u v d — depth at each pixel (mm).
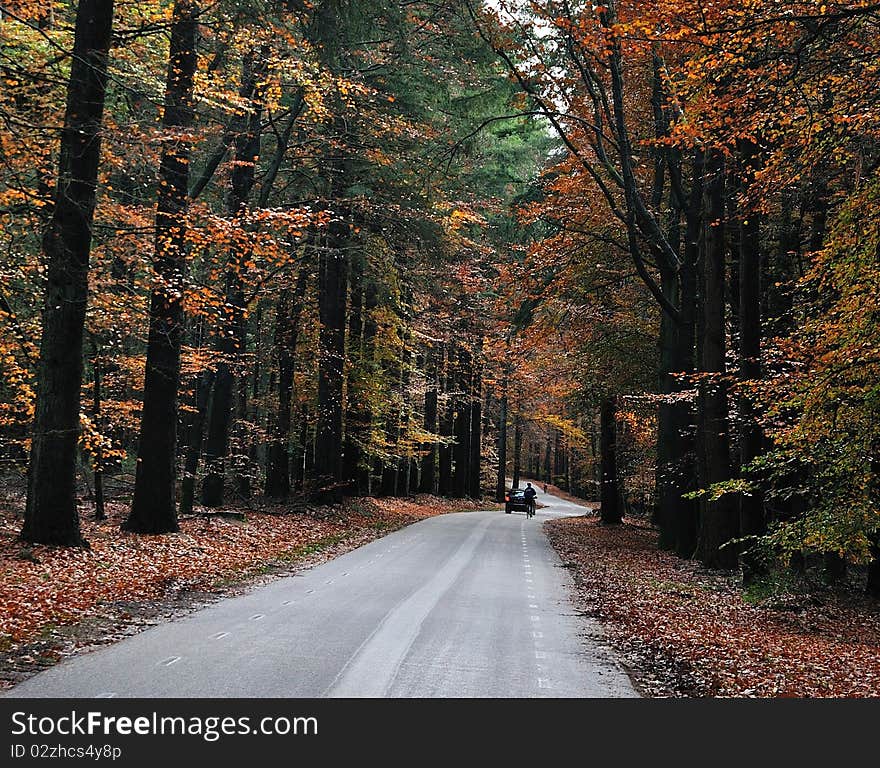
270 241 13312
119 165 14969
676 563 19422
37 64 14461
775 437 13594
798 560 20016
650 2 9289
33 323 15242
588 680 7934
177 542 15859
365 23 18328
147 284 15305
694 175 21094
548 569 18391
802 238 20828
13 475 20922
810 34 9648
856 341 10945
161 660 7773
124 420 20094
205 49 16828
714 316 17484
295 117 20344
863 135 11773
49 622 9234
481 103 21562
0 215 13375
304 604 11586
